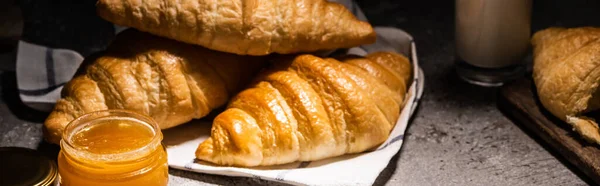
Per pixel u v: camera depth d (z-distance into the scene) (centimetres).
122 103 50
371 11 71
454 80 60
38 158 47
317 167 49
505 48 58
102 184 44
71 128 45
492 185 49
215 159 49
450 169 50
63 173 45
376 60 55
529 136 53
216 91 52
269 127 49
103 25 64
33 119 55
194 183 48
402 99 54
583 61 51
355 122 49
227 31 50
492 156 52
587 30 54
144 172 44
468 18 58
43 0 64
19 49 58
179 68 51
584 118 51
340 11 53
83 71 52
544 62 54
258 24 51
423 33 67
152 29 51
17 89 58
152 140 45
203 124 54
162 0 50
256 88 51
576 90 51
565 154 50
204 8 50
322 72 50
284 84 50
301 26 52
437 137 54
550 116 53
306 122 49
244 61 54
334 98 49
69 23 64
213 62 52
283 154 48
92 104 50
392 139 51
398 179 49
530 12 57
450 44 66
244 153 48
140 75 50
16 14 62
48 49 58
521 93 56
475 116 56
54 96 55
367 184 47
